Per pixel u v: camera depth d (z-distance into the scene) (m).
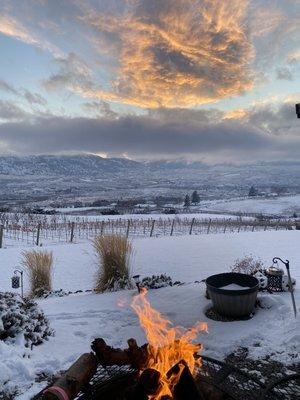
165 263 11.84
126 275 8.14
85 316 5.88
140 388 2.45
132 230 23.91
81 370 2.62
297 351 4.40
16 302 4.95
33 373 3.88
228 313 5.42
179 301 6.31
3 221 27.78
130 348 2.88
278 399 2.91
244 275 5.85
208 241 16.62
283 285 6.48
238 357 4.36
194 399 2.46
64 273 11.29
